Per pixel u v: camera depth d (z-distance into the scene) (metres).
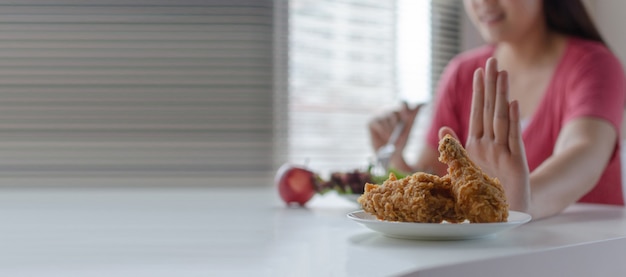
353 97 3.30
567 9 1.94
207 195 1.68
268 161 3.30
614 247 0.94
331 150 3.28
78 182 3.33
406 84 3.37
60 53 3.36
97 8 3.36
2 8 3.35
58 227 1.10
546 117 1.96
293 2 3.24
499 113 1.10
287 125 3.24
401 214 0.92
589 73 1.81
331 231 1.02
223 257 0.81
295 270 0.73
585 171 1.41
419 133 3.35
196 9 3.32
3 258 0.82
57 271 0.74
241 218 1.21
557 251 0.86
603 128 1.61
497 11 1.89
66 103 3.35
